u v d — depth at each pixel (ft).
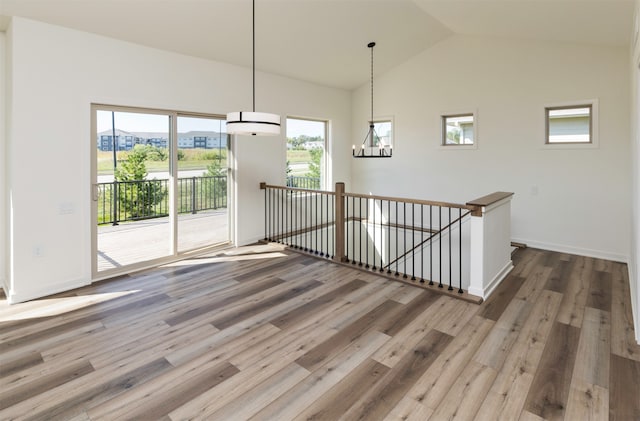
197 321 10.05
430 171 20.67
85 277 12.70
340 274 13.89
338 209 15.16
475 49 18.49
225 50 15.47
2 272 12.54
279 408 6.61
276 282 13.06
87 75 12.34
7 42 11.60
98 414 6.46
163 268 14.57
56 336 9.25
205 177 16.55
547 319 10.07
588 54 15.44
